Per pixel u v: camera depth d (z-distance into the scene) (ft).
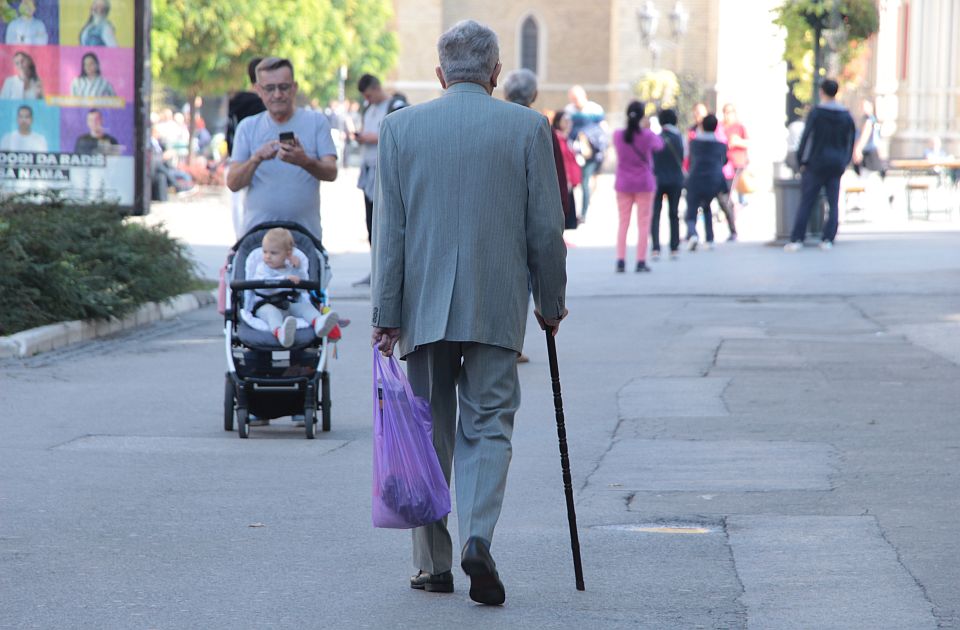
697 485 69.31
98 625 46.96
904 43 497.46
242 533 59.72
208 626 46.98
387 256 48.93
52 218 134.10
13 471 71.87
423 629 46.80
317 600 50.03
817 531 59.98
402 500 48.24
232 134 111.34
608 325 133.80
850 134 204.95
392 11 562.25
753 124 446.60
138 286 140.36
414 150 48.75
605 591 51.31
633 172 180.04
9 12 152.87
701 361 111.04
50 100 154.10
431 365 49.83
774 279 169.99
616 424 86.02
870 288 159.12
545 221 48.78
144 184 155.02
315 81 432.25
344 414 91.09
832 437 81.41
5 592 50.65
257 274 82.38
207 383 102.06
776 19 226.38
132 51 153.79
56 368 107.96
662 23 553.23
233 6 353.10
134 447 78.64
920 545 57.47
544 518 62.80
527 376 104.58
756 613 48.62
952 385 98.94
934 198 330.34
